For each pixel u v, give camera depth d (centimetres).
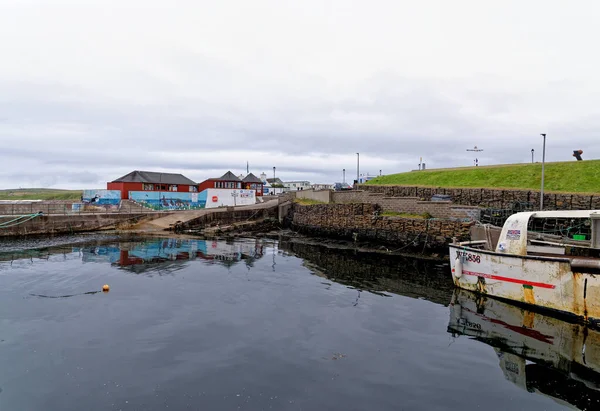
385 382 909
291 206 5319
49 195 11762
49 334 1194
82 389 871
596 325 1221
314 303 1545
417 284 1870
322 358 1038
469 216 2798
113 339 1158
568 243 1681
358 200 3800
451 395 852
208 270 2181
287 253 2842
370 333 1223
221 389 873
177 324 1290
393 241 3041
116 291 1703
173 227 4394
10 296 1608
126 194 5553
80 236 3738
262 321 1327
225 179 6475
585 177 3077
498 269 1548
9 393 852
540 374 952
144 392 859
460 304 1534
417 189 3947
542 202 2573
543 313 1375
